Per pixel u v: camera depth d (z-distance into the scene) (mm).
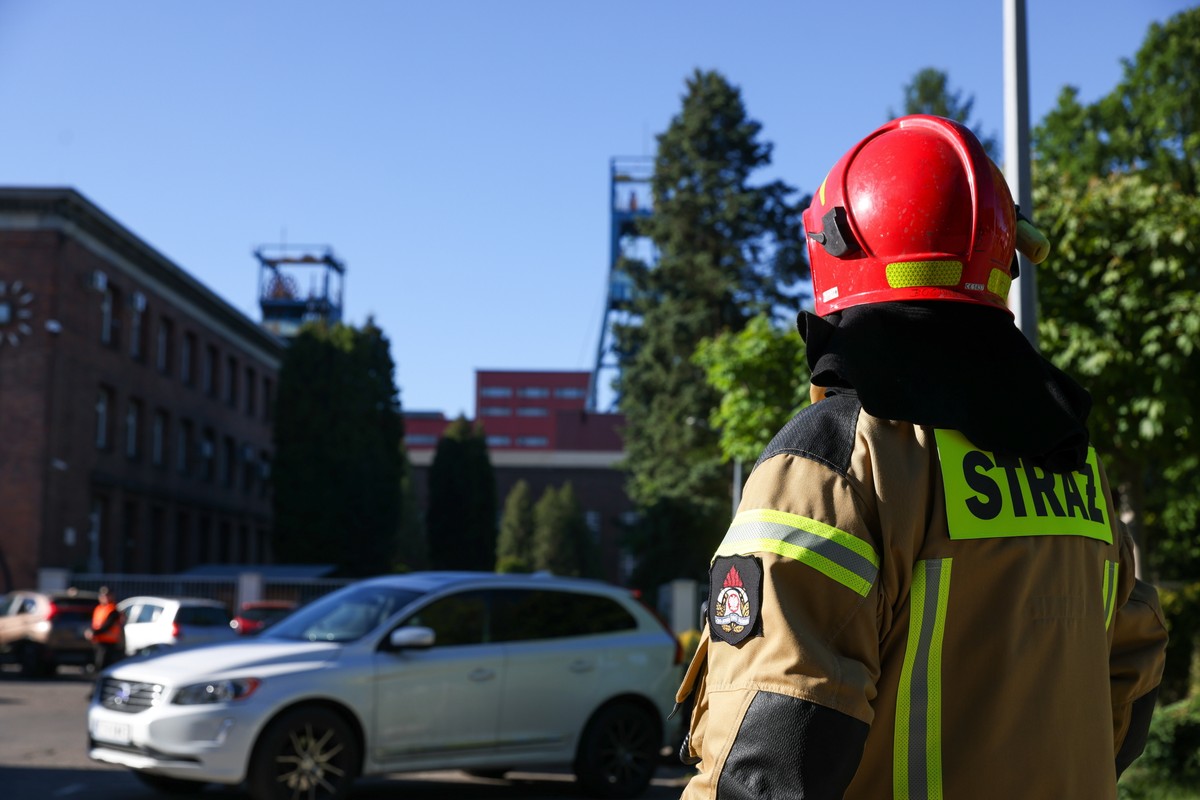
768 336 13961
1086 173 28188
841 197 1730
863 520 1460
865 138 1787
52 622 22484
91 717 8242
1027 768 1504
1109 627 1824
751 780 1355
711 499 38000
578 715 9000
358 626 8539
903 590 1488
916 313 1627
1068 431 1625
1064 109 29391
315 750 7895
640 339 42031
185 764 7660
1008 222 1721
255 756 7719
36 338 31703
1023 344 1678
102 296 35000
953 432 1556
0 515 30984
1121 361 9789
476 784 9805
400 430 50156
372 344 49688
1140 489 10625
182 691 7762
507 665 8734
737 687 1411
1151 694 1940
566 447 81188
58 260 32094
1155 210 10039
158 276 39188
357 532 44000
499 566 58031
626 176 80000
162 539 39969
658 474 39281
